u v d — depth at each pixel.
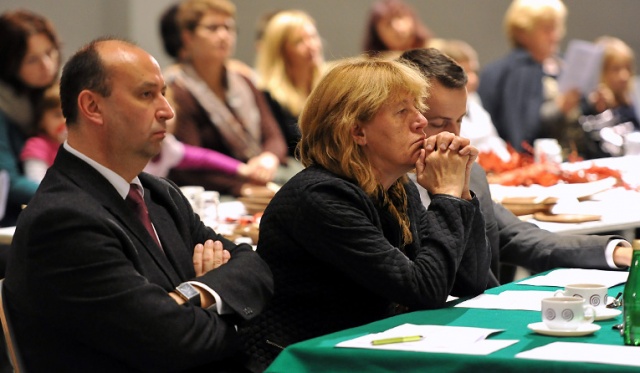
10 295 5.04
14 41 10.46
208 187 11.91
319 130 5.67
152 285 5.01
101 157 5.24
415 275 5.38
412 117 5.64
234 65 13.16
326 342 4.61
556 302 4.70
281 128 13.22
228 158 12.07
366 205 5.51
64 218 4.91
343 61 5.78
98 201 5.13
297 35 13.19
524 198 8.84
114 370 5.01
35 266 4.90
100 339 4.93
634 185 10.74
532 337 4.62
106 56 5.21
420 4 21.38
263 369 5.48
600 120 15.83
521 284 6.11
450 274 5.47
